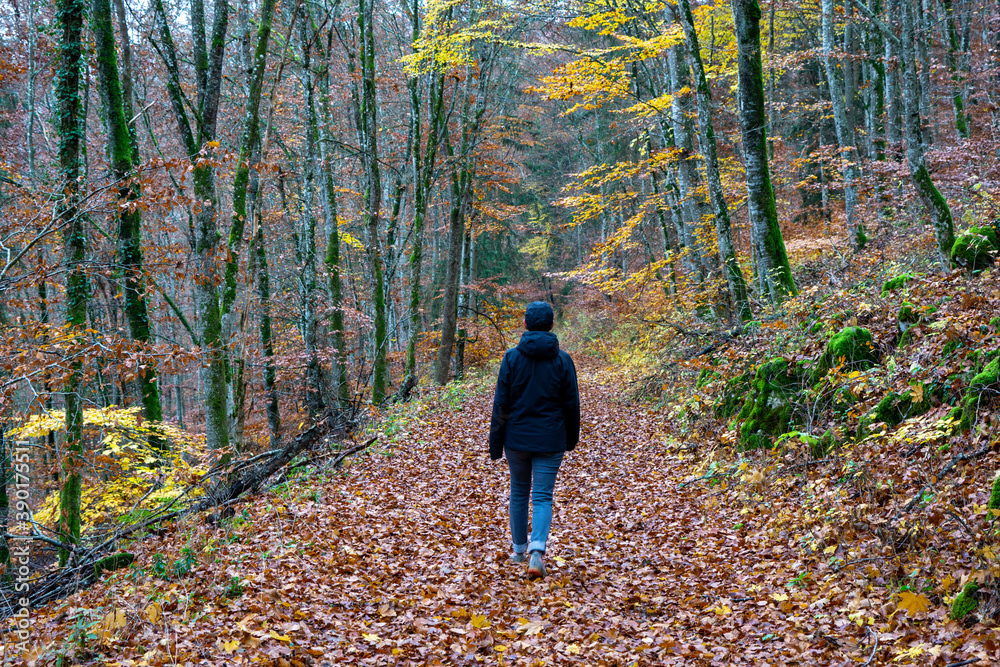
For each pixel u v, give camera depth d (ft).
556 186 131.44
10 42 47.39
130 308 35.63
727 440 26.94
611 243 51.67
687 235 51.70
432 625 13.21
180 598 13.97
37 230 21.31
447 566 16.75
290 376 60.08
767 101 62.13
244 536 19.72
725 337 38.45
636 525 20.93
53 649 12.10
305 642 12.19
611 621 13.47
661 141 66.74
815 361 25.08
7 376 20.12
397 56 77.61
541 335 15.64
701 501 22.49
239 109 58.70
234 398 39.06
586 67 42.78
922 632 10.97
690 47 40.04
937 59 59.36
